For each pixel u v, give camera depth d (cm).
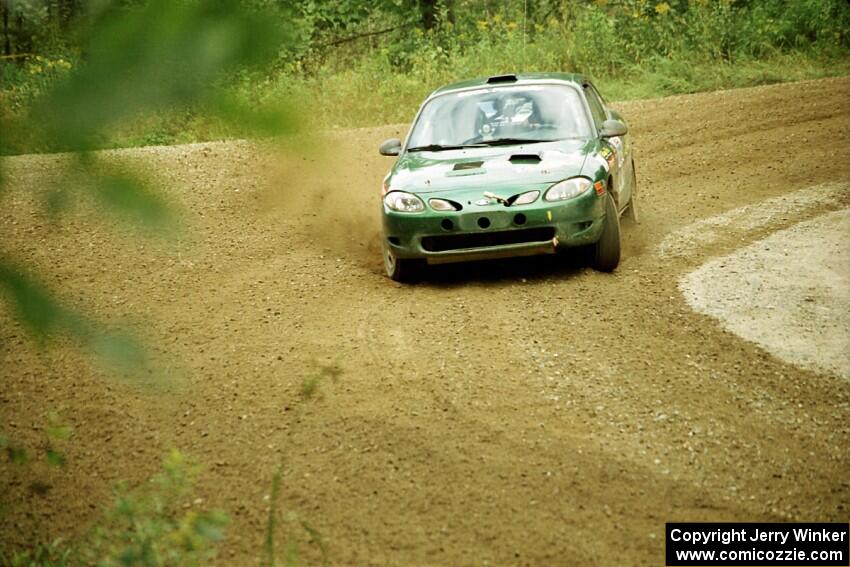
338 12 7531
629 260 2870
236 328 2356
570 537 1387
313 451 1692
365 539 1409
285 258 3036
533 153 2808
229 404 1900
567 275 2716
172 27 344
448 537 1403
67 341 452
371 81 6606
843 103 5322
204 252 3053
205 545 1387
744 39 7300
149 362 463
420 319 2378
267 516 1488
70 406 1903
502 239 2655
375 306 2519
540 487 1531
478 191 2656
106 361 449
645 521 1427
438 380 1972
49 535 1477
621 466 1592
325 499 1530
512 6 8550
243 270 2897
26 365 2080
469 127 3016
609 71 7312
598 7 7806
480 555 1352
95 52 352
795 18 7481
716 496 1495
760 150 4488
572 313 2367
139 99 357
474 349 2148
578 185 2644
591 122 2980
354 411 1841
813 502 1472
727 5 7438
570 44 7362
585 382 1941
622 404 1833
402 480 1577
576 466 1595
